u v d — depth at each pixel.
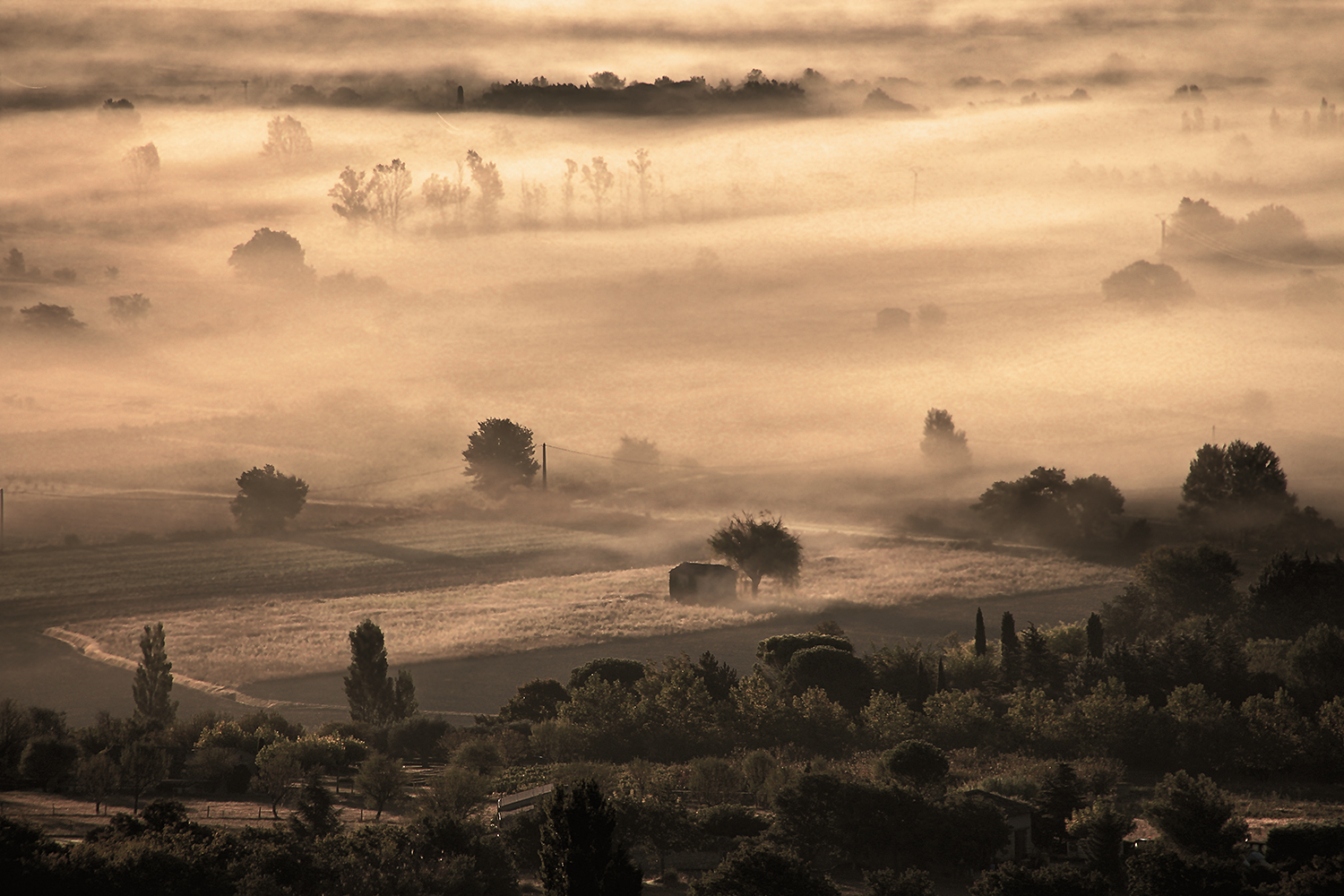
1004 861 190.25
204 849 170.12
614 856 145.88
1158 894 168.75
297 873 167.62
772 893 166.75
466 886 170.62
